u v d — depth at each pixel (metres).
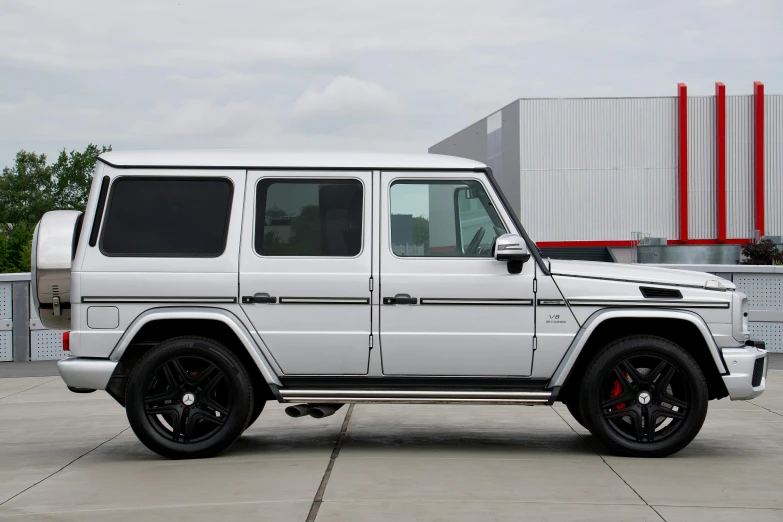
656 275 6.46
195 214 6.45
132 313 6.34
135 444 7.18
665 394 6.42
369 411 8.85
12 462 6.50
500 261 6.37
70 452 6.88
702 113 47.06
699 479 5.75
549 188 47.62
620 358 6.36
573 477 5.79
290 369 6.38
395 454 6.59
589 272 6.41
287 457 6.48
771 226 47.06
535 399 6.35
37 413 8.89
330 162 6.48
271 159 6.51
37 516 4.95
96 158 6.55
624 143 47.50
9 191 100.00
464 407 9.11
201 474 5.91
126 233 6.41
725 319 6.40
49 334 13.44
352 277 6.36
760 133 46.75
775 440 7.21
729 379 6.33
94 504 5.18
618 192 47.69
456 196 6.47
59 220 6.59
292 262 6.38
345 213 6.45
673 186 47.50
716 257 29.02
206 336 6.55
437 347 6.34
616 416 6.44
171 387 6.37
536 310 6.36
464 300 6.34
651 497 5.27
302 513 4.89
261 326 6.35
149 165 6.48
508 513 4.89
